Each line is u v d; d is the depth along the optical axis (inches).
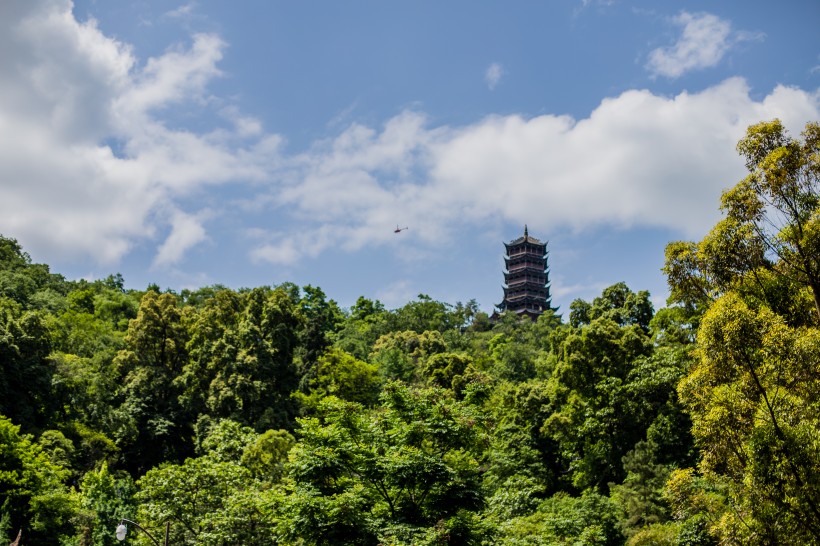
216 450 1886.1
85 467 2345.0
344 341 4357.8
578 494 2199.8
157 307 3095.5
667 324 2448.3
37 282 4244.6
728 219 800.9
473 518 941.2
